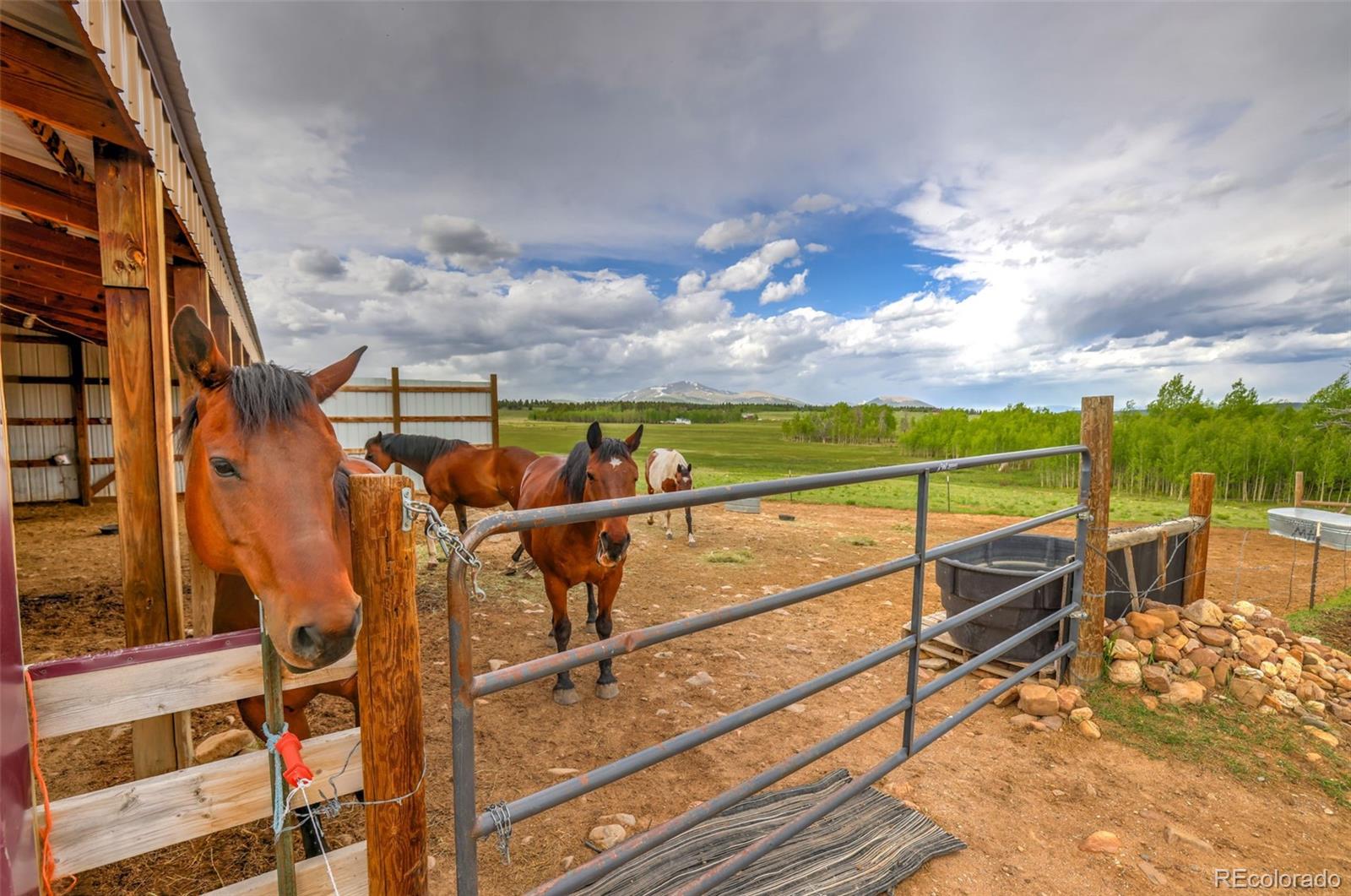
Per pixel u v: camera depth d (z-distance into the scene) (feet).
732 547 28.19
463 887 4.89
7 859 3.10
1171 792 9.59
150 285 8.19
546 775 9.93
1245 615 15.29
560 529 12.12
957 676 9.56
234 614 6.83
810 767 10.25
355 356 6.02
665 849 7.85
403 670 4.56
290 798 4.43
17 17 6.39
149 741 8.68
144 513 8.23
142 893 7.24
